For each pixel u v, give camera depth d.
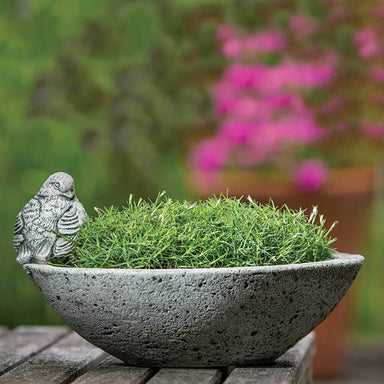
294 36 6.97
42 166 7.07
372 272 9.49
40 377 2.93
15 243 3.01
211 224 2.91
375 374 6.70
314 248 2.98
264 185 6.34
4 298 6.95
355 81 6.92
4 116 7.16
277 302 2.81
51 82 7.20
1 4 7.62
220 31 7.11
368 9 6.96
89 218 3.05
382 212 9.87
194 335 2.82
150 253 2.85
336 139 6.88
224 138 6.74
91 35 7.36
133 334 2.85
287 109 6.82
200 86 7.25
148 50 7.34
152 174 7.17
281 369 2.92
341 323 6.55
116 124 7.10
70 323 2.95
